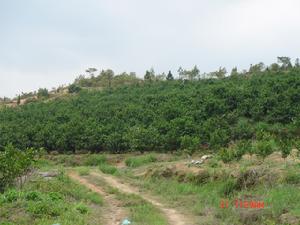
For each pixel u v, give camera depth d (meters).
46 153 48.31
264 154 23.97
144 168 32.97
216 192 19.81
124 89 78.50
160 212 17.03
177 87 71.06
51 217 13.65
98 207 17.67
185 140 38.09
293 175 17.75
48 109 66.44
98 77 105.19
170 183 24.89
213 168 24.48
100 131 48.12
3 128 53.50
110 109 57.16
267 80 55.84
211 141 37.28
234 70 85.75
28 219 13.20
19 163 19.23
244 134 40.19
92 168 36.34
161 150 42.81
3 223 12.46
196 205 17.67
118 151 46.25
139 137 43.69
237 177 20.05
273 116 43.16
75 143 48.31
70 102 70.38
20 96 102.38
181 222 15.02
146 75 97.00
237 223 13.39
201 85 67.81
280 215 12.42
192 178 23.94
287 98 44.81
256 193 17.08
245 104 46.78
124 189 24.27
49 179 22.03
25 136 50.75
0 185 19.20
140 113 52.69
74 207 15.30
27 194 15.66
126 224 14.03
